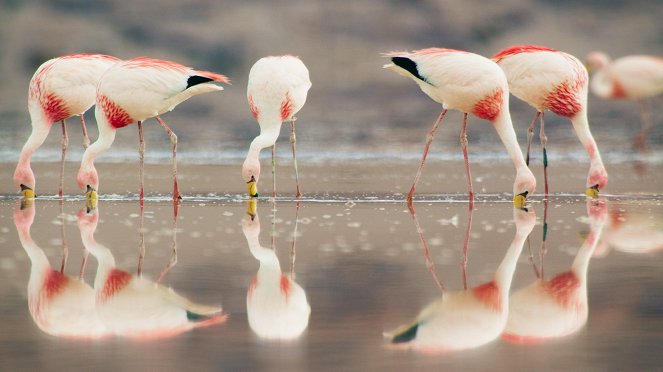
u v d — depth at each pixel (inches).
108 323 295.3
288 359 260.7
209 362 259.3
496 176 680.4
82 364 257.4
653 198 574.2
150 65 555.2
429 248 405.7
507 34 1075.9
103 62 592.7
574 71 584.7
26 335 282.4
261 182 649.0
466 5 1089.4
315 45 1034.1
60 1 1048.8
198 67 1014.4
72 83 575.8
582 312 305.9
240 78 995.9
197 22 1043.9
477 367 255.9
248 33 1035.3
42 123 577.9
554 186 634.8
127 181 655.8
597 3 1108.5
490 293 328.5
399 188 618.5
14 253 396.8
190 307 312.3
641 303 315.9
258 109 574.2
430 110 948.6
